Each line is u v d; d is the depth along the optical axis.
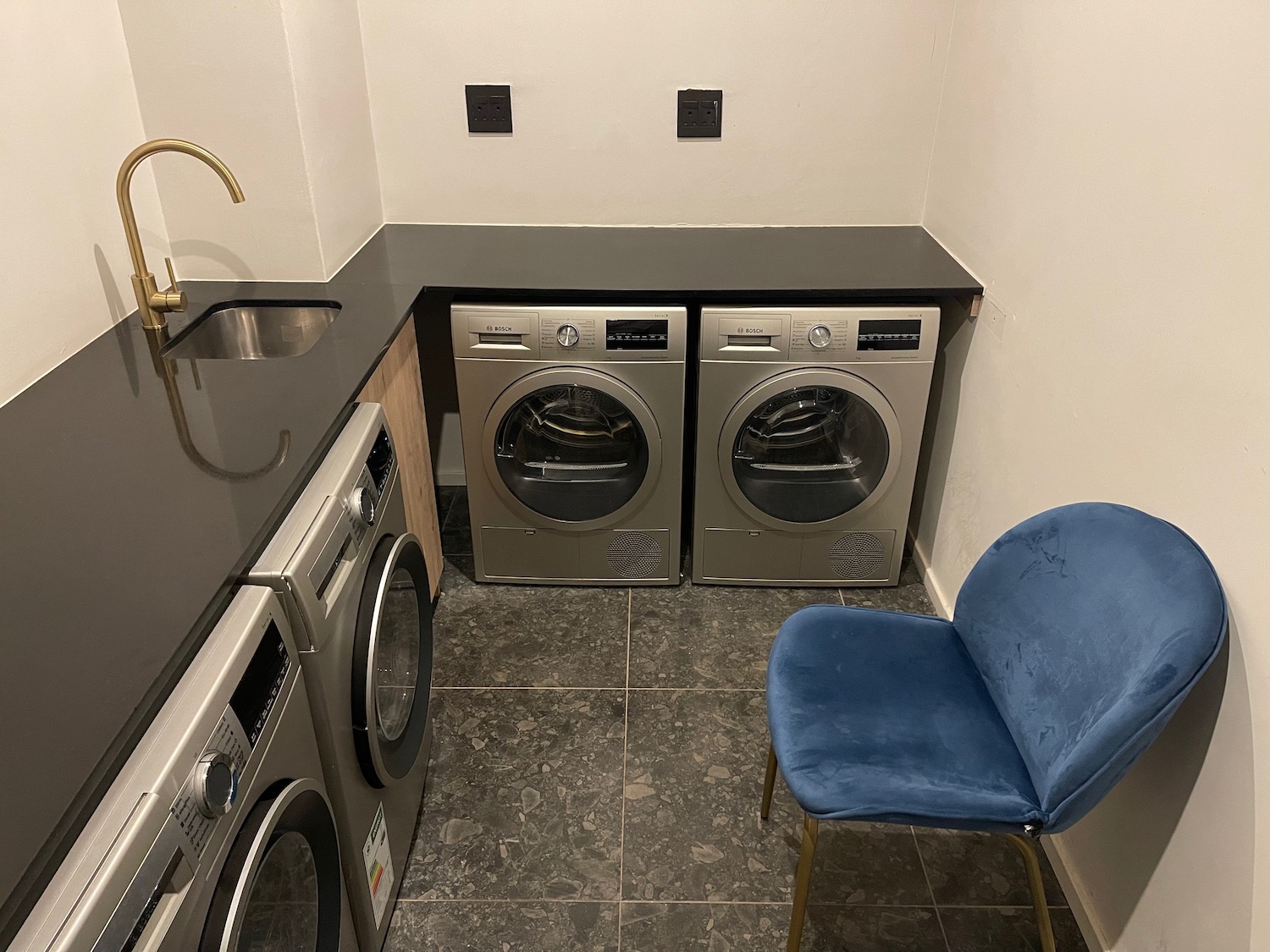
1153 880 1.50
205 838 0.98
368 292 2.24
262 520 1.29
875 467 2.53
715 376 2.38
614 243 2.64
